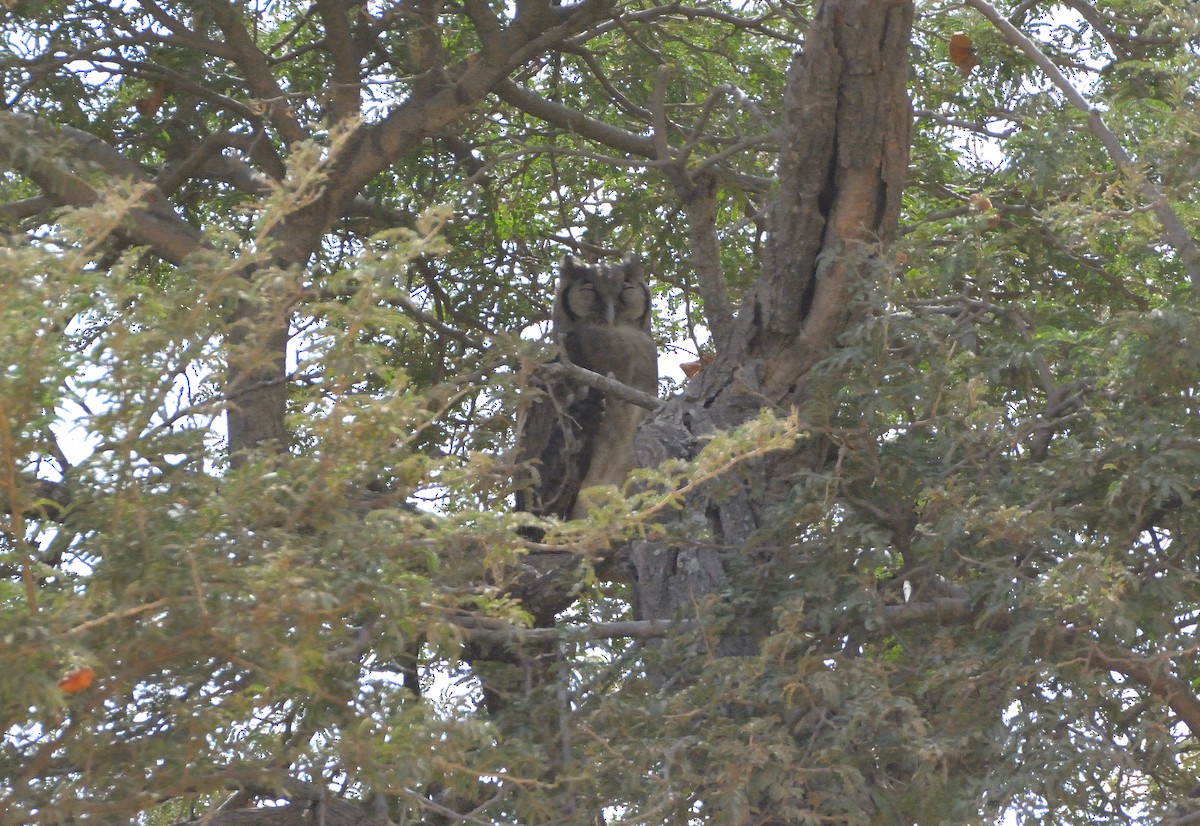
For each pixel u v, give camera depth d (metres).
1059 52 13.82
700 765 8.23
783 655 7.84
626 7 17.66
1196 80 8.89
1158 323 7.78
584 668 8.35
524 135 17.17
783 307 11.15
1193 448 7.84
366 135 13.12
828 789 7.78
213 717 5.33
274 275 5.18
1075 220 8.45
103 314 5.33
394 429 5.21
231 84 14.43
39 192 13.34
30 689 4.42
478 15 13.13
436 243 5.11
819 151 10.62
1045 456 9.47
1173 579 7.70
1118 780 7.38
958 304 10.09
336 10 12.84
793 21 14.87
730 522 10.52
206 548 4.91
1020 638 7.64
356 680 5.76
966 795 7.18
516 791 7.22
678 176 12.48
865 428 8.88
